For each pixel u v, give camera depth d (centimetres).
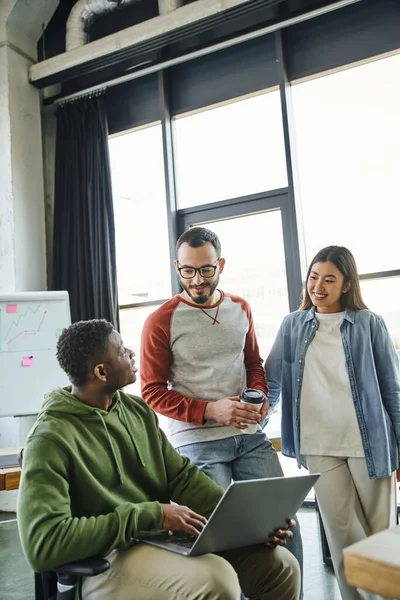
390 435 192
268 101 380
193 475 170
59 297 338
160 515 143
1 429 396
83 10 411
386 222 343
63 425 148
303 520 340
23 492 136
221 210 389
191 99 404
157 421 176
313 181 365
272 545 155
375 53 344
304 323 208
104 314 393
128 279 416
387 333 200
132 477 162
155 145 415
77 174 415
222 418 182
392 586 69
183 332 197
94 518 136
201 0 360
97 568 125
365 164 351
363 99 354
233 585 131
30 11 420
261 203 375
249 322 212
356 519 190
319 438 197
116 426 160
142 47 387
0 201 407
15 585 259
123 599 135
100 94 419
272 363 220
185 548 139
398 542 77
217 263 199
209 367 197
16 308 328
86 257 405
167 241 404
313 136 368
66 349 156
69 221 416
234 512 132
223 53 392
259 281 377
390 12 341
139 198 419
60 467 140
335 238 357
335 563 192
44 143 444
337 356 199
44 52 447
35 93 433
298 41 370
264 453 198
